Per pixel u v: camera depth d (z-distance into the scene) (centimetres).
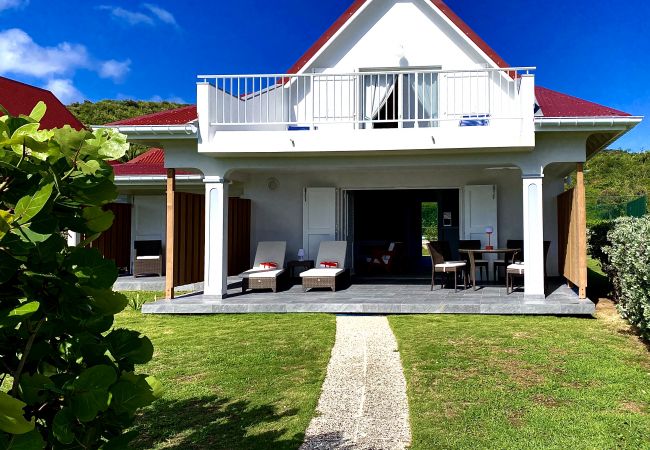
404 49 1303
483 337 736
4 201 180
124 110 5188
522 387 525
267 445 405
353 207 1514
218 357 662
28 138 170
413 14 1303
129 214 1645
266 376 584
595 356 634
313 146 971
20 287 175
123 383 184
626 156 4375
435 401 491
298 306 967
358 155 1017
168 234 1030
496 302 937
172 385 557
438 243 1213
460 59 1286
